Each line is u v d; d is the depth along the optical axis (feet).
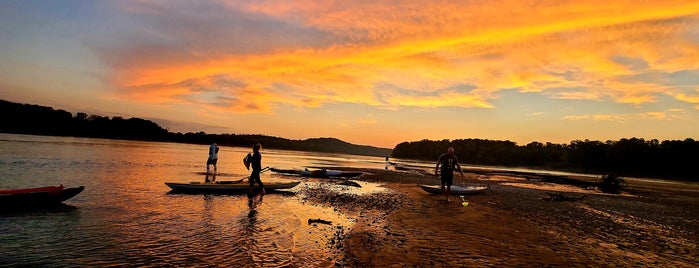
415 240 26.05
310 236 27.37
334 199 48.34
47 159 94.17
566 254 23.68
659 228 36.37
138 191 48.70
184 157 158.10
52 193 35.50
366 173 109.29
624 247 26.66
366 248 23.75
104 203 38.68
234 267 20.25
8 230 26.76
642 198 71.46
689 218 45.55
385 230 29.27
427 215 36.68
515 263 21.21
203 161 135.64
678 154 241.76
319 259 21.59
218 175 80.18
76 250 22.62
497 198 54.60
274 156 254.68
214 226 30.27
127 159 116.16
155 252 22.74
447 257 22.04
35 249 22.62
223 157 184.85
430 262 20.94
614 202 59.00
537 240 27.40
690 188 126.00
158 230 28.25
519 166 343.26
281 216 35.50
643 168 255.09
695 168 224.74
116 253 22.26
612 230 33.47
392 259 21.40
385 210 39.75
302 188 61.11
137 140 604.49
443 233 28.60
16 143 182.29
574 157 318.04
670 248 27.30
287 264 20.75
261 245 24.73
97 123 564.30
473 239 26.91
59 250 22.53
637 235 31.81
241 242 25.39
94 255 21.76
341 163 204.54
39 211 33.50
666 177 223.71
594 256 23.52
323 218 34.88
